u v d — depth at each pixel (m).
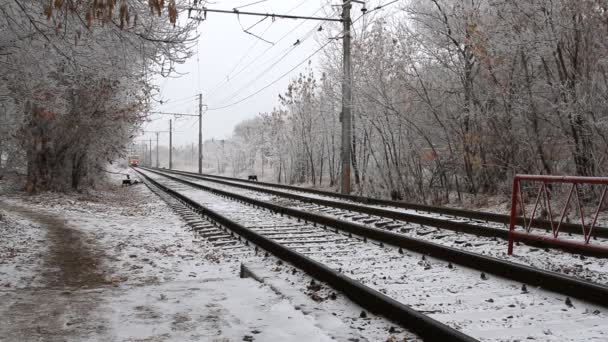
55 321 4.52
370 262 7.64
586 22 12.65
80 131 19.41
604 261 7.48
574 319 4.74
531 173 15.29
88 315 4.70
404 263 7.48
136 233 11.34
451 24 16.94
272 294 5.53
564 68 13.30
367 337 4.40
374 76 19.19
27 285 6.19
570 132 13.79
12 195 19.78
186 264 8.01
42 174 20.89
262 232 11.05
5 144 17.42
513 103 14.77
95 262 7.79
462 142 17.05
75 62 8.27
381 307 4.95
